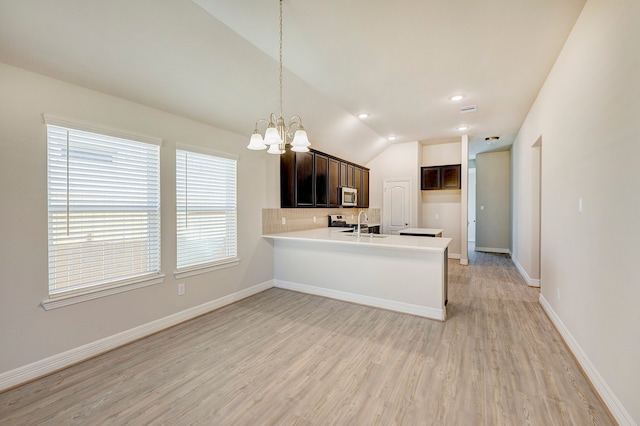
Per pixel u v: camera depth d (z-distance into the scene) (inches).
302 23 91.2
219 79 114.0
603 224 74.0
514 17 88.7
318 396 75.7
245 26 92.7
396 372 86.1
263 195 168.4
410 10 84.9
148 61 95.1
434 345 102.5
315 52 108.5
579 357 88.3
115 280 103.6
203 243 135.3
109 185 102.1
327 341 106.4
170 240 120.9
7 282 80.3
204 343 105.8
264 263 170.1
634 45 60.0
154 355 97.4
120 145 105.1
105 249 101.3
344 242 137.5
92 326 97.4
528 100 156.4
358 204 259.8
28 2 69.0
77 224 94.3
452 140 255.0
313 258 162.6
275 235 167.6
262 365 90.7
